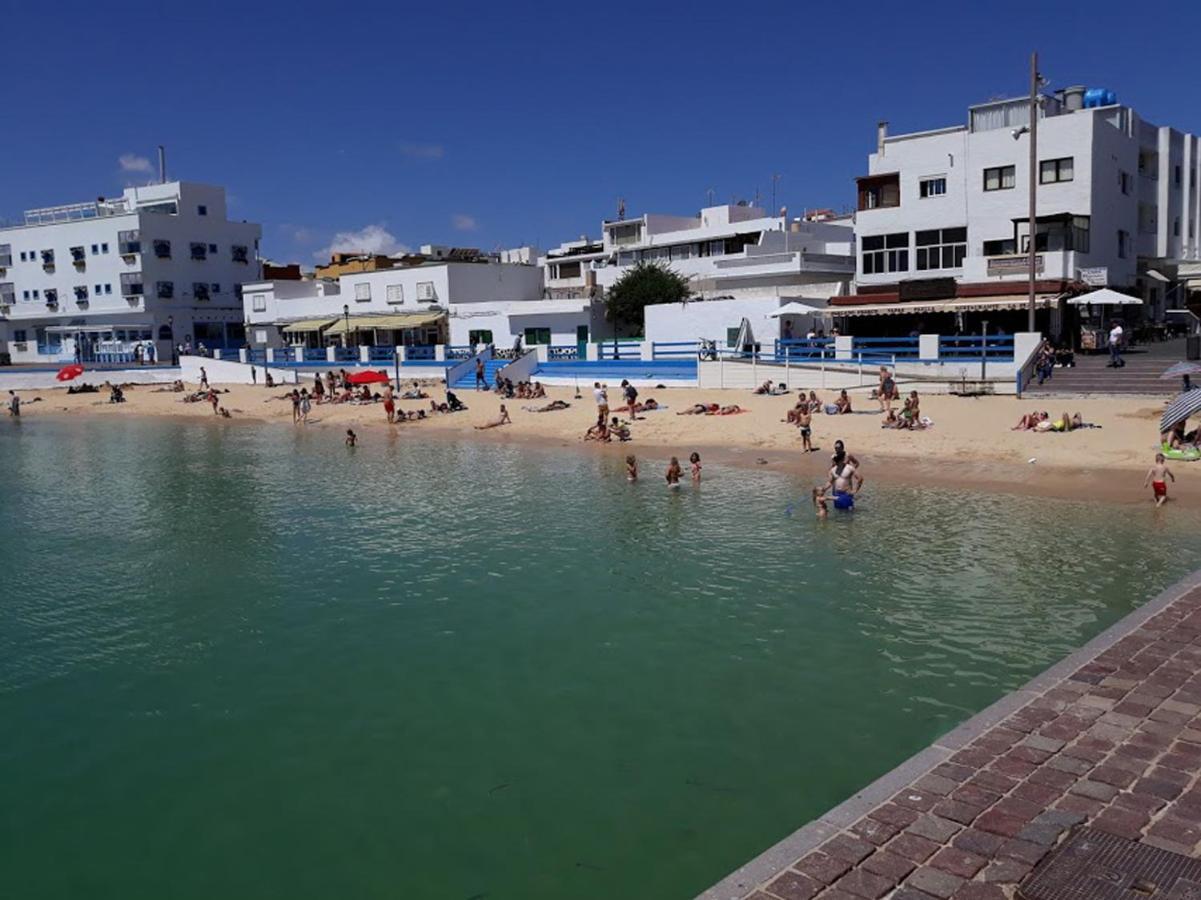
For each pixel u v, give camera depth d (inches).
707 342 1927.9
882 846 266.2
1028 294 1680.6
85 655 577.6
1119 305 1919.3
